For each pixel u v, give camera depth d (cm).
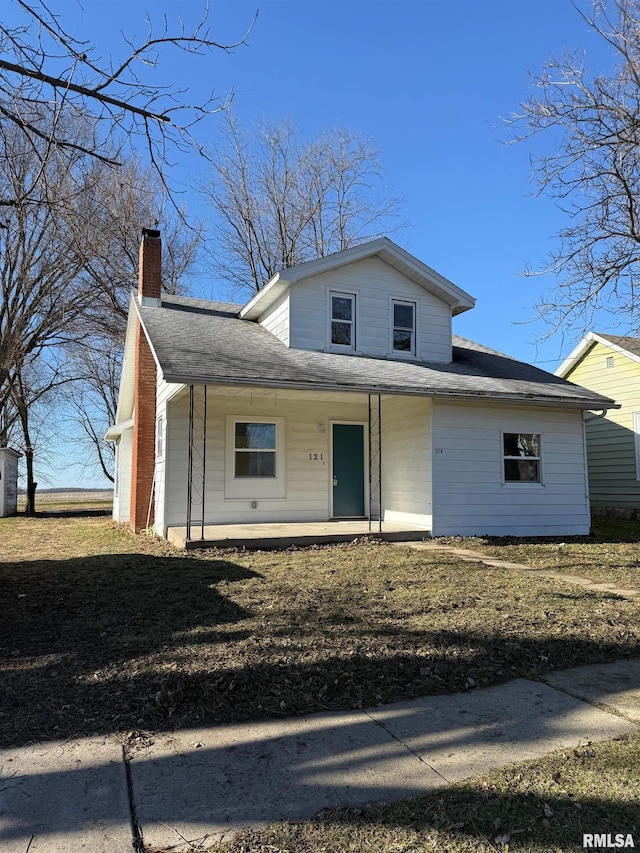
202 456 1146
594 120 903
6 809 232
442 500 1073
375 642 430
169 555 870
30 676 373
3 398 2219
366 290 1221
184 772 262
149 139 464
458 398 1030
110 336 2359
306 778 257
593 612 534
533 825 220
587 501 1209
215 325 1254
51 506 2792
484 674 384
